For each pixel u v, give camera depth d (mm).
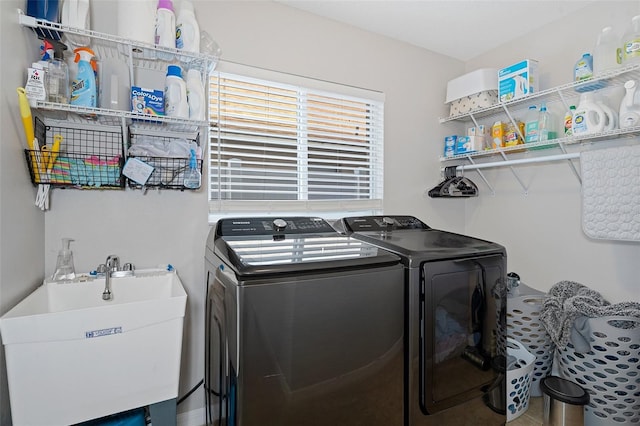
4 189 1052
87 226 1545
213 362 1397
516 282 2129
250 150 1975
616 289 1848
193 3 1735
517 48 2371
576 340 1670
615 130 1615
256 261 1129
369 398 1230
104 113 1343
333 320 1156
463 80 2402
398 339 1290
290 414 1092
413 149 2521
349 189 2326
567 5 1971
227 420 1124
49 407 1028
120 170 1447
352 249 1394
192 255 1779
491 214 2557
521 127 2211
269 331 1060
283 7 1990
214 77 1832
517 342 2006
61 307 1329
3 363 1019
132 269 1552
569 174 2061
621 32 1799
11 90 1106
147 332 1160
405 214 2494
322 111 2205
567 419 1577
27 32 1236
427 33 2330
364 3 1979
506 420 1606
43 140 1403
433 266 1345
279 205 2045
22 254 1201
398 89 2441
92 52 1398
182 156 1615
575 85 1769
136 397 1157
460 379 1432
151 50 1456
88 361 1072
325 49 2133
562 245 2104
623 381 1576
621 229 1568
